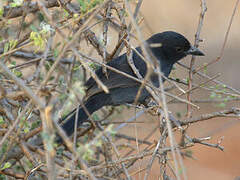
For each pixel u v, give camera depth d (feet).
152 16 78.43
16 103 33.73
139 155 27.63
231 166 65.36
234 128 71.82
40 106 20.11
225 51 82.33
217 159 66.64
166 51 41.60
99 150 39.37
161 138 28.14
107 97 38.96
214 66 81.46
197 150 68.39
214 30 83.76
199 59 81.51
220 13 84.48
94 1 29.73
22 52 41.16
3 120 32.91
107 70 38.45
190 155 41.39
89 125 40.78
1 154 33.45
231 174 63.52
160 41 41.63
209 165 65.21
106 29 35.22
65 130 34.42
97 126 37.32
